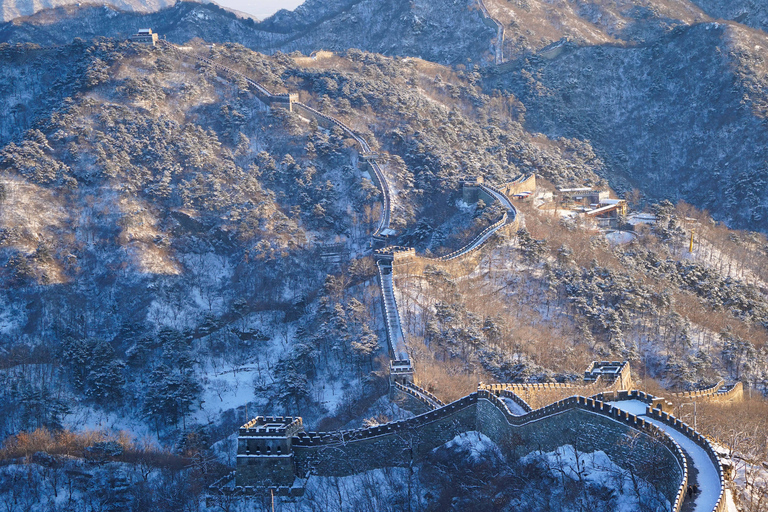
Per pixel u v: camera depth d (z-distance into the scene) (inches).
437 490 6397.6
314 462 6943.9
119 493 7869.1
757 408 7573.8
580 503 5285.4
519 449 6171.3
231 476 7352.4
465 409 6840.6
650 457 5177.2
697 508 4419.3
